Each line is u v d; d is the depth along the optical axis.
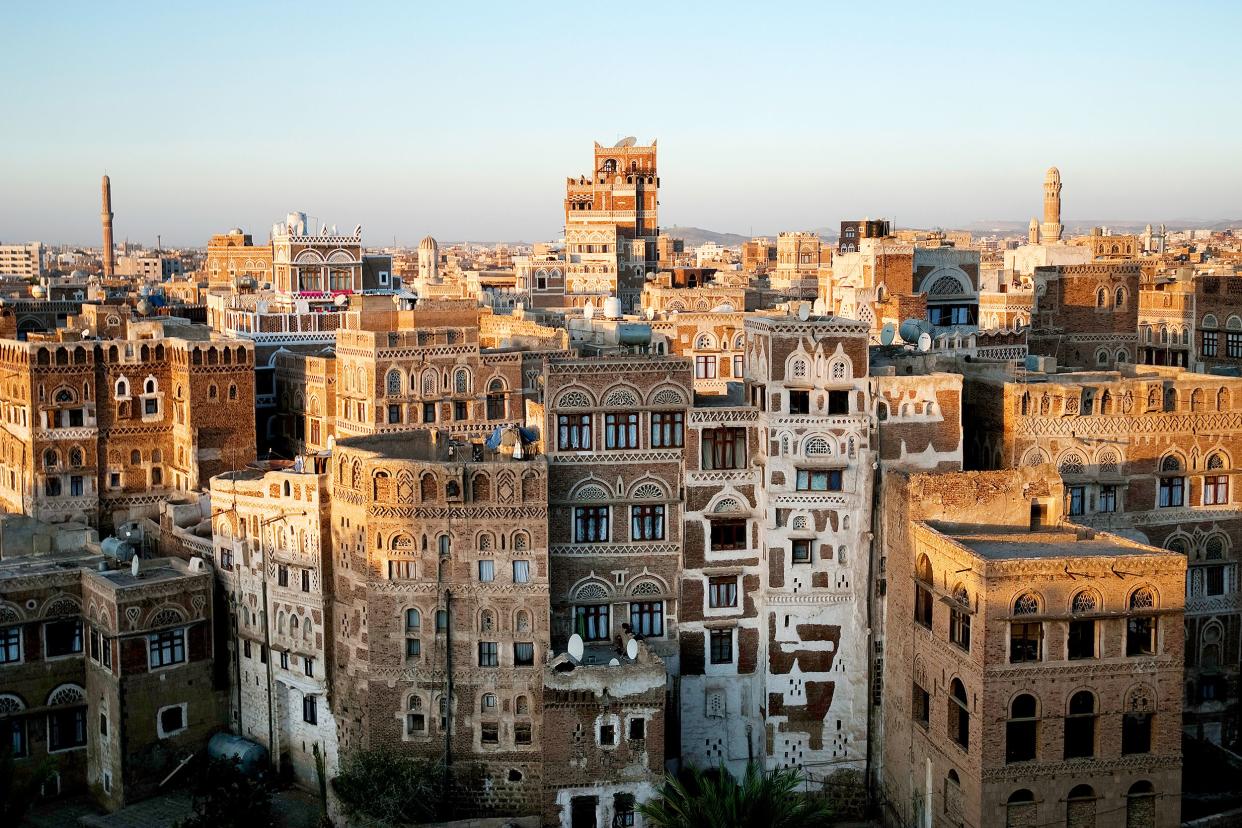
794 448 82.75
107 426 109.38
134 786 86.75
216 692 90.50
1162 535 89.69
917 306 118.06
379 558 78.44
